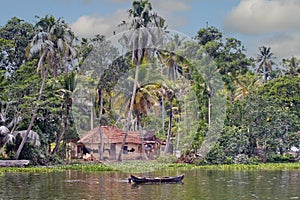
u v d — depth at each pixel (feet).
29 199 93.56
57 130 191.72
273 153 208.33
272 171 160.86
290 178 134.72
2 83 180.04
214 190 105.81
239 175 142.92
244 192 103.04
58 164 179.52
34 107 174.09
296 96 222.07
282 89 223.30
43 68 177.27
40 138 182.50
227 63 242.37
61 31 176.45
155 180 117.60
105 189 107.04
